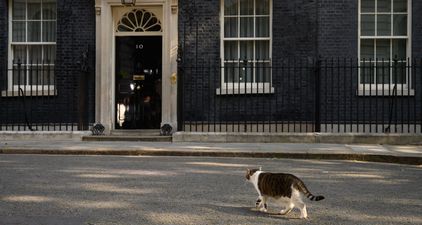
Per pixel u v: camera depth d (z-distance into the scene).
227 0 14.70
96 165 9.88
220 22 14.48
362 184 8.06
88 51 14.58
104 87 14.45
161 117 14.66
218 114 14.27
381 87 14.14
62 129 14.64
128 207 6.40
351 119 13.79
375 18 14.40
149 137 13.55
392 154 10.84
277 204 6.61
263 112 14.13
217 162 10.45
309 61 14.05
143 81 14.81
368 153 11.05
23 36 15.12
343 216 6.02
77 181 8.14
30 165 9.84
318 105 13.44
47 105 14.63
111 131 14.55
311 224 5.63
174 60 14.38
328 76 13.91
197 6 14.40
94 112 14.55
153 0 14.47
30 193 7.20
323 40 14.01
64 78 14.65
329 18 14.02
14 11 15.10
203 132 13.44
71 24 14.66
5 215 5.98
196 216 5.96
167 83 14.41
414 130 13.33
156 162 10.38
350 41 14.03
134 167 9.64
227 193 7.26
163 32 14.58
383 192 7.45
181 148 11.88
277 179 5.89
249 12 14.68
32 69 14.74
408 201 6.86
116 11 14.80
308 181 8.27
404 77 14.27
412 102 13.84
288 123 14.04
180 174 8.85
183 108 14.27
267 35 14.61
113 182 8.07
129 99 14.84
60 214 6.05
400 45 14.41
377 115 13.73
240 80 14.51
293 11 14.14
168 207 6.41
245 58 14.47
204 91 14.30
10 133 13.72
